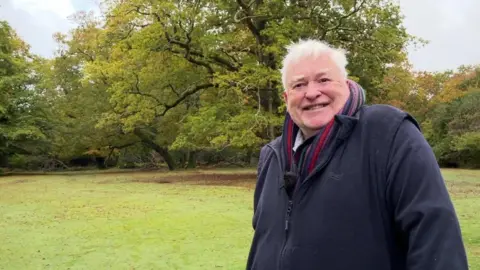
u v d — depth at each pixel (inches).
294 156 71.7
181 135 828.0
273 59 775.7
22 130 1109.7
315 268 63.0
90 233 332.8
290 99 72.3
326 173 65.5
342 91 70.4
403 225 58.7
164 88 883.4
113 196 585.6
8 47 1219.9
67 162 1632.6
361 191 62.6
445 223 55.2
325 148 66.9
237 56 855.1
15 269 235.0
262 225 74.0
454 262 53.1
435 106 1387.8
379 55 729.0
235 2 745.6
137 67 894.4
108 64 875.4
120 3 810.2
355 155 64.4
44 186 764.0
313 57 71.1
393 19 736.3
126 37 826.2
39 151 1307.8
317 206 64.8
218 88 824.9
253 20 783.1
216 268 233.6
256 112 725.9
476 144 1162.6
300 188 67.4
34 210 456.4
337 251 62.1
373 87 779.4
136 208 464.1
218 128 724.7
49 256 263.1
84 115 1261.1
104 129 1216.2
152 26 745.6
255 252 76.3
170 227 354.0
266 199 74.9
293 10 730.8
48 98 1290.6
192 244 291.9
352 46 736.3
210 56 789.9
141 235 323.9
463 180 773.3
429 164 58.8
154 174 1119.6
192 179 904.9
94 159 1622.8
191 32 771.4
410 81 1031.0
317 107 69.6
